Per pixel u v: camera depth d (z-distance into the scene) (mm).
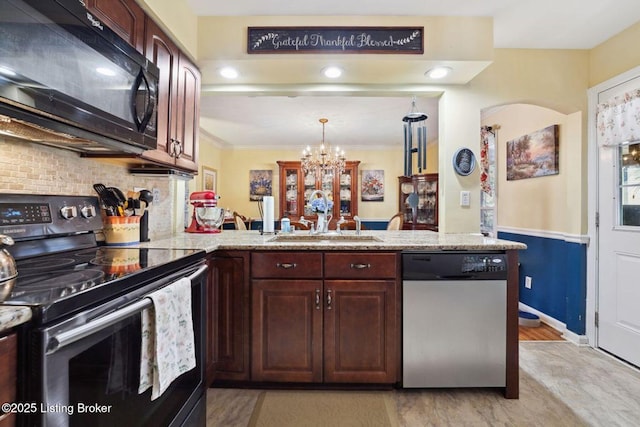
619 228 2219
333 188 5648
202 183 5242
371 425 1530
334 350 1766
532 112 3107
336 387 1820
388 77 2227
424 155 2469
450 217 2342
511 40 2271
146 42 1531
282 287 1768
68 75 957
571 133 2578
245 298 1781
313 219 5570
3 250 880
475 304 1748
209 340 1752
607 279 2312
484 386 1757
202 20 2004
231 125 4574
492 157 3764
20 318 623
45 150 1323
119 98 1189
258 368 1781
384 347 1761
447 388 1821
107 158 1548
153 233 2143
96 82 1070
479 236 2176
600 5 1892
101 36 1081
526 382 1917
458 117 2346
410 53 1965
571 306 2568
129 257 1263
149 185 2094
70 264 1105
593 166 2406
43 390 650
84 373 764
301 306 1769
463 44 1979
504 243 1787
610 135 2205
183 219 2602
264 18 1987
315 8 1911
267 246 1756
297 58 1978
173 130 1771
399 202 5641
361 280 1755
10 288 786
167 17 1671
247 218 5809
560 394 1790
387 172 6086
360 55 1962
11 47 790
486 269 1740
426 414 1613
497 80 2365
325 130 4836
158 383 981
